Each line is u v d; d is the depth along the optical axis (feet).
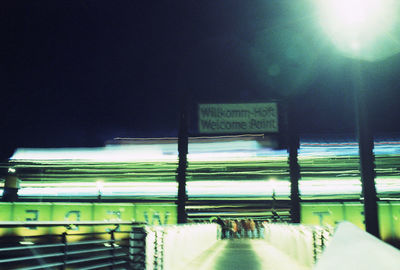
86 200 74.02
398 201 56.75
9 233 44.19
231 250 60.75
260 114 55.31
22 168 88.33
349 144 83.87
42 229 47.11
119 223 29.27
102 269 26.78
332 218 55.47
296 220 55.36
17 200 73.67
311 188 60.23
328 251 5.05
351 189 58.44
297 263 41.34
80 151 98.22
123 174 76.23
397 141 80.38
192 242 49.37
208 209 62.90
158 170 78.54
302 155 74.95
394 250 4.90
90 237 57.31
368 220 28.66
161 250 32.30
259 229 116.47
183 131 55.42
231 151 72.23
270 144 68.39
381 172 71.05
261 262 42.27
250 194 63.93
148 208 59.26
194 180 68.54
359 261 4.30
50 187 77.56
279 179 61.21
